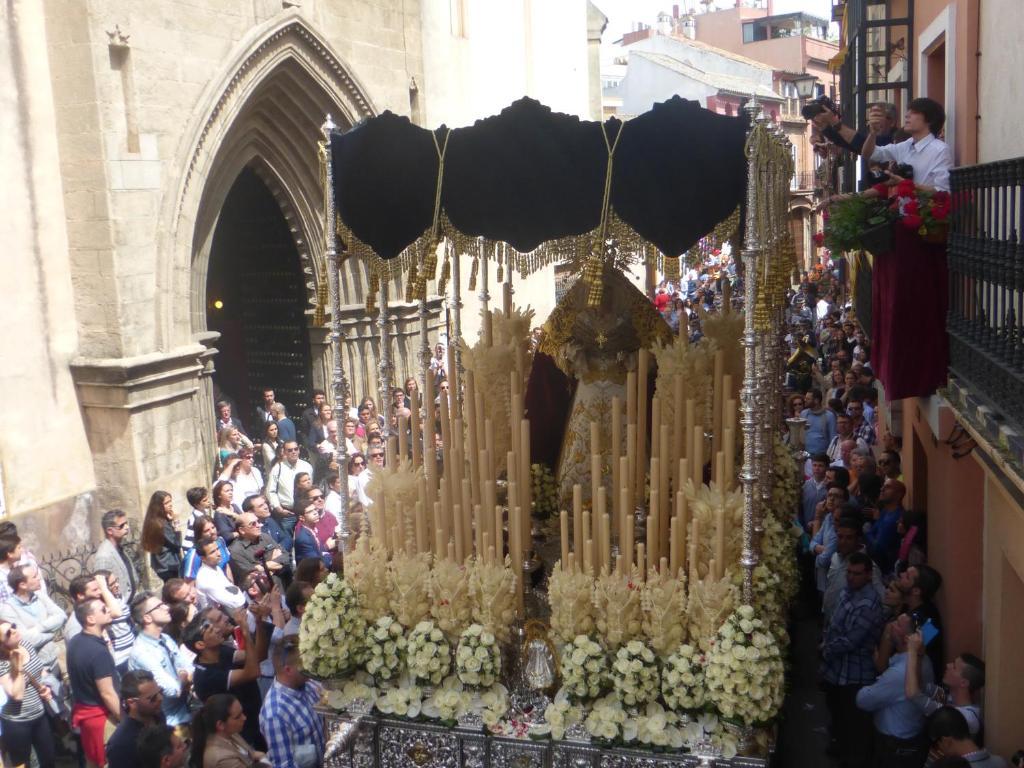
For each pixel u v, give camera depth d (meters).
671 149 5.04
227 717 5.55
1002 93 5.81
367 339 16.61
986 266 5.06
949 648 7.02
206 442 13.44
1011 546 5.63
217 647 6.75
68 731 8.04
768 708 4.84
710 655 4.93
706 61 51.44
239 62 13.09
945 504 7.12
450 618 5.57
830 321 21.20
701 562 5.28
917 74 9.22
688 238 5.10
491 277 21.38
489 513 5.73
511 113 5.38
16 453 10.86
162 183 12.12
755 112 4.88
